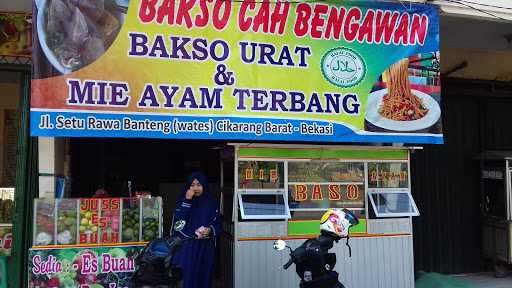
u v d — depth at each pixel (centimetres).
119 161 735
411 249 602
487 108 862
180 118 511
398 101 588
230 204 590
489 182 823
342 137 565
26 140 598
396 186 610
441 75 840
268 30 545
